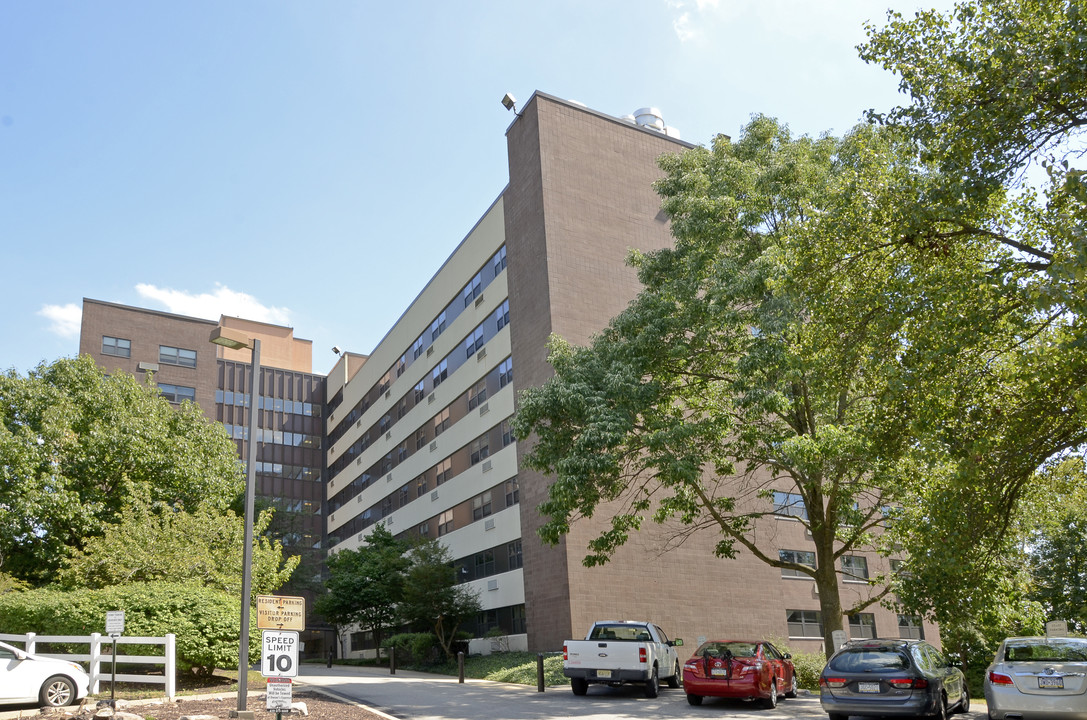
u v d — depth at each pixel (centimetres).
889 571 3778
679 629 3106
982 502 1505
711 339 2300
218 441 3431
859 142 1667
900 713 1359
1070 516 2555
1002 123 1305
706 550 3269
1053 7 1300
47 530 2775
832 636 2150
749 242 2291
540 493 3212
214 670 2359
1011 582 2142
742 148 2425
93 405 3078
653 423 2180
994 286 1376
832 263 1564
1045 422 1423
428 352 4519
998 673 1338
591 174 3547
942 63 1422
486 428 3738
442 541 4075
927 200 1409
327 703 1719
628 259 2528
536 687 2258
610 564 3047
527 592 3198
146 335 5500
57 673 1517
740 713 1609
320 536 6200
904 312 1417
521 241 3525
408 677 2825
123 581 2303
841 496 2189
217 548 2623
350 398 5988
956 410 1441
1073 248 1122
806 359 1792
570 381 2234
